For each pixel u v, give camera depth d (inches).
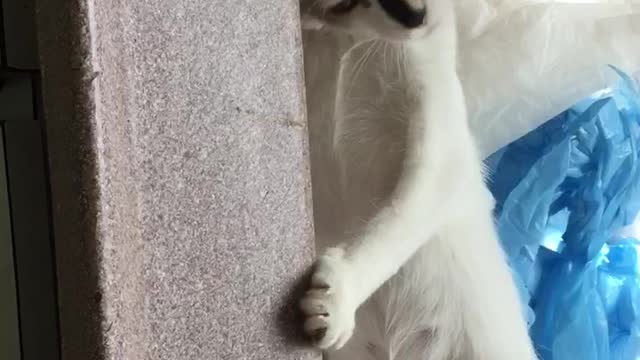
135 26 19.6
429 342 38.7
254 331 23.4
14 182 18.1
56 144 17.7
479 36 43.7
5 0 17.9
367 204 35.3
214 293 21.9
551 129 46.3
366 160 35.5
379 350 38.3
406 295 37.9
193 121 21.4
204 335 21.5
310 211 25.8
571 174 46.2
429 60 34.7
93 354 17.5
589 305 45.5
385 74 34.6
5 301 18.1
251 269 23.3
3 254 18.1
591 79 46.1
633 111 46.6
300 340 25.8
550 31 44.9
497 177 45.7
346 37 33.4
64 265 17.7
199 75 21.7
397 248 32.9
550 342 45.1
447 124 35.4
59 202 17.7
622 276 47.9
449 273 38.2
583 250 45.7
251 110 23.5
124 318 18.1
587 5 46.0
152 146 20.1
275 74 24.5
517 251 45.3
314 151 35.7
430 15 30.5
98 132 17.6
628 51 46.8
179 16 21.1
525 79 44.7
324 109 35.2
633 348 46.9
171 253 20.5
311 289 26.5
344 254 31.8
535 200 45.3
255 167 23.6
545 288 45.9
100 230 17.5
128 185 18.9
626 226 47.7
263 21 24.2
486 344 39.3
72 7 17.5
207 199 21.8
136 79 19.7
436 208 34.8
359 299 30.0
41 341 18.0
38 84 18.1
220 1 22.5
